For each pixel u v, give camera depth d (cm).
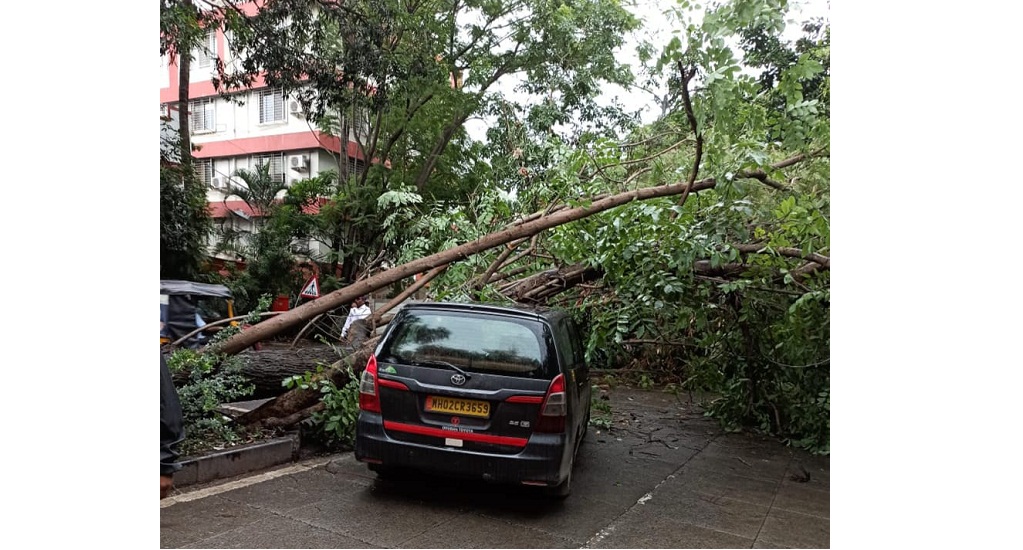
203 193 1596
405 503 443
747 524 443
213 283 1609
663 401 924
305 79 1381
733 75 515
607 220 659
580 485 512
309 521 402
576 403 470
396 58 1326
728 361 759
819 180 685
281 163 2319
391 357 442
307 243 1898
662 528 425
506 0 1770
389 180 1948
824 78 699
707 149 627
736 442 699
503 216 827
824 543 411
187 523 387
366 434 433
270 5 1095
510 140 1350
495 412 418
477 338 439
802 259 645
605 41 1669
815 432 683
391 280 652
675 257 591
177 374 530
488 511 438
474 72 1825
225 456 482
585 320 833
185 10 1084
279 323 615
